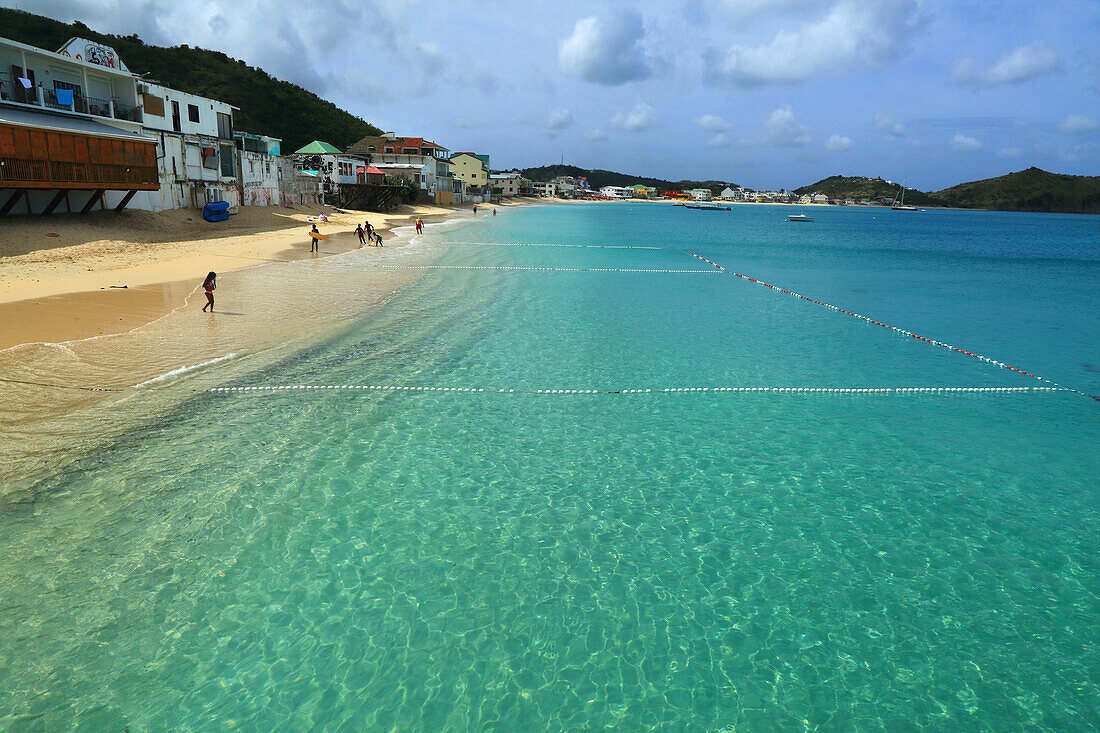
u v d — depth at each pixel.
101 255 28.83
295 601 7.57
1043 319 26.78
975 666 7.00
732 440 12.76
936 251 65.00
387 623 7.30
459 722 6.05
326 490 10.07
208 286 19.64
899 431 13.54
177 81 101.38
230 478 10.20
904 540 9.35
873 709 6.41
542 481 10.77
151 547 8.34
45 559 7.96
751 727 6.15
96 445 10.94
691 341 20.56
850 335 22.42
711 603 7.88
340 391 14.30
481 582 8.10
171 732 5.78
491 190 159.62
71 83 37.50
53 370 13.97
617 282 32.31
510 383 15.59
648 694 6.49
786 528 9.59
